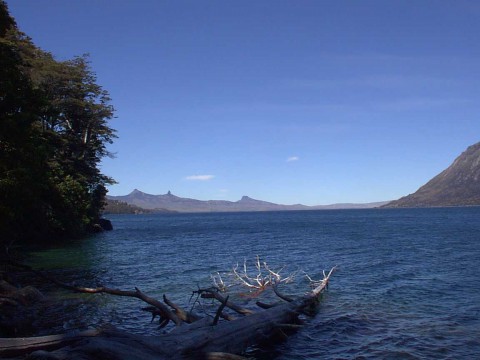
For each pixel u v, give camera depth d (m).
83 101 57.38
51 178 41.62
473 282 19.97
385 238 51.12
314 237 55.69
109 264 27.98
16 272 23.17
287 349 10.91
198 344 8.61
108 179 64.31
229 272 24.77
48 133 43.78
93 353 7.11
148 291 18.48
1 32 26.36
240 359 8.38
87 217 56.94
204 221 152.12
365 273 23.42
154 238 56.88
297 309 13.36
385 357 10.16
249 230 79.25
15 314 13.23
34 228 41.09
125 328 12.48
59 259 30.41
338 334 12.08
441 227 74.88
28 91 22.84
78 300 16.20
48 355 6.85
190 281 21.30
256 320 10.88
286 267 26.95
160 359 7.70
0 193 22.64
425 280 20.78
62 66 54.12
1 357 7.79
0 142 21.80
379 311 14.62
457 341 11.24
